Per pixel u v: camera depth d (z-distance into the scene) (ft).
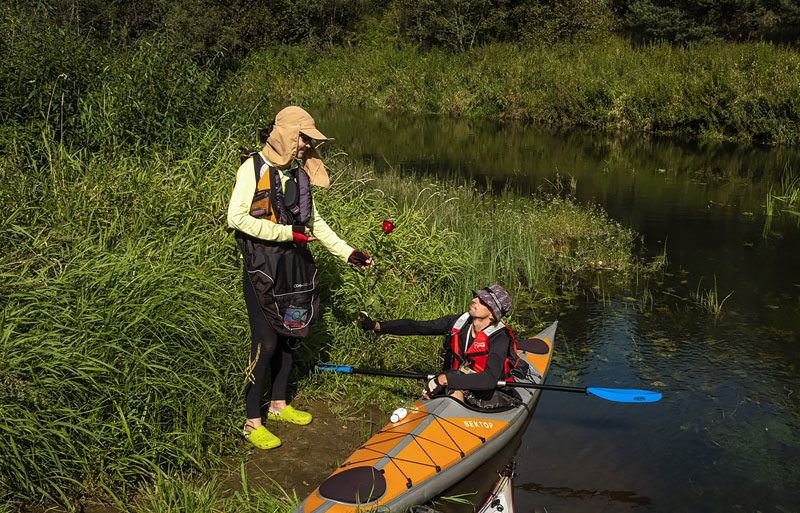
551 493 13.44
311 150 14.15
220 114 25.76
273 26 100.83
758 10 91.91
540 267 27.76
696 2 91.66
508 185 43.16
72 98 22.95
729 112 61.16
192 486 12.57
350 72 93.20
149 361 13.35
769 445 15.42
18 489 11.23
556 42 89.25
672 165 50.34
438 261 22.53
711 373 19.11
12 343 11.82
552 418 16.43
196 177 20.34
